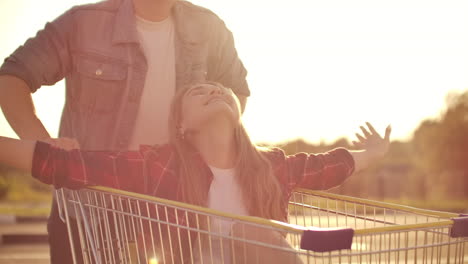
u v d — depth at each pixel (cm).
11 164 329
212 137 356
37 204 3147
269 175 365
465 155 4341
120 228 326
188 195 345
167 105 384
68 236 362
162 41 385
